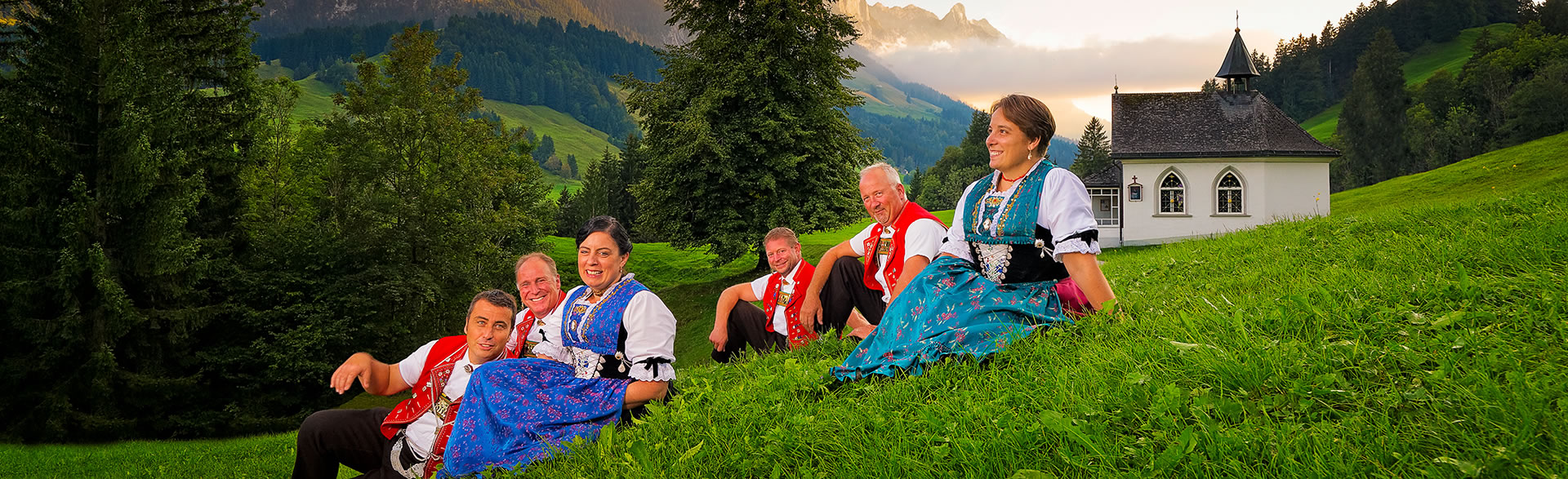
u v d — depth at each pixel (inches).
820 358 229.0
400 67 1605.6
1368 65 4520.2
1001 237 179.5
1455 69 6953.7
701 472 142.3
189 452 682.2
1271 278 239.1
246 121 1296.8
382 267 1346.0
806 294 268.2
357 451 181.8
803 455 138.6
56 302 1075.3
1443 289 160.4
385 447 181.5
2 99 1058.1
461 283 1466.5
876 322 267.1
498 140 1838.1
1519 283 156.1
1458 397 108.6
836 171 1488.7
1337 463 97.5
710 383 221.3
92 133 1112.8
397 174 1483.8
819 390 174.1
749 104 1434.5
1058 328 169.9
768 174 1395.2
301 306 1279.5
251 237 1331.2
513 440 167.5
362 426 181.5
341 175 1513.3
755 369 231.0
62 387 1060.5
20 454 834.8
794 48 1460.4
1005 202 180.4
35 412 1051.3
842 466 130.3
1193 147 1803.6
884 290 264.5
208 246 1222.3
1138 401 128.7
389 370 191.3
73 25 1103.6
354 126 1574.8
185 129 1154.7
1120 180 2039.9
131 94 1099.9
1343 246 291.7
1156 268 363.3
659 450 154.3
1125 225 1841.8
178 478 512.1
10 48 1104.8
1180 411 122.0
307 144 1679.4
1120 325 171.0
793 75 1461.6
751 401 177.9
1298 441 105.5
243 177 1327.5
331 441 179.9
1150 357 147.8
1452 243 220.8
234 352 1224.8
